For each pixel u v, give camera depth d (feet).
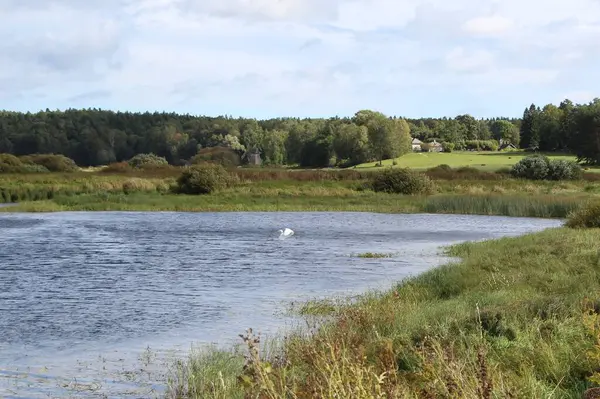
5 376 41.04
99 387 38.75
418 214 193.67
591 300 42.19
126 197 216.33
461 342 35.24
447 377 25.58
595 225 113.39
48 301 65.77
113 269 87.20
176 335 51.55
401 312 50.01
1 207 199.52
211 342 48.70
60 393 37.76
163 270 86.33
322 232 139.44
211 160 562.25
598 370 29.63
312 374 26.89
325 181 263.29
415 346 36.29
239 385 34.37
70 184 252.21
